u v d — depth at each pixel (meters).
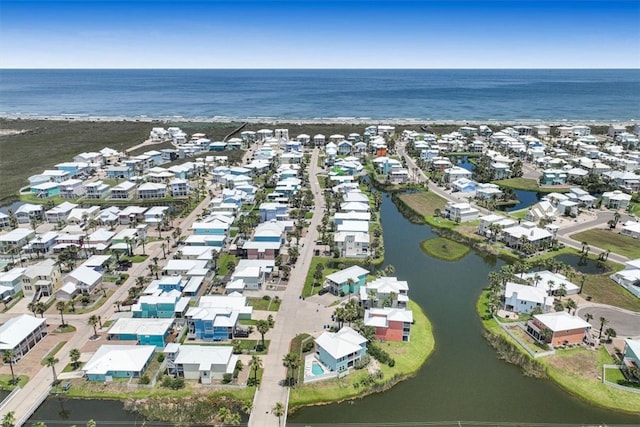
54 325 92.50
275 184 199.00
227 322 86.62
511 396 74.94
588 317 89.88
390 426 68.31
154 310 93.69
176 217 159.75
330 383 75.44
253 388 74.19
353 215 149.38
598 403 73.00
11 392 72.88
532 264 121.50
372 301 97.88
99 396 73.38
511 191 188.38
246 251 125.38
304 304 100.12
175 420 69.19
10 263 121.50
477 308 101.62
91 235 132.12
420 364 82.62
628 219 155.75
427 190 192.12
